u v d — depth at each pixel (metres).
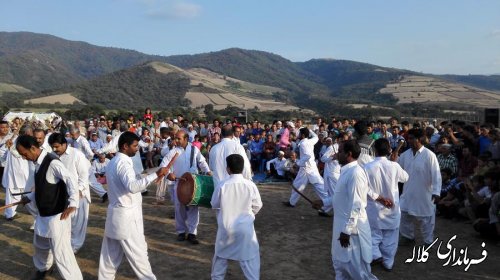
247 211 5.32
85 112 48.75
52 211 5.49
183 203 7.14
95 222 8.90
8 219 9.04
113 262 5.48
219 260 5.34
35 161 5.65
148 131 15.25
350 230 5.03
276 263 6.73
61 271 5.54
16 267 6.56
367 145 7.88
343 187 5.23
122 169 5.23
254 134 16.67
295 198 10.25
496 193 7.75
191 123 17.56
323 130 15.55
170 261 6.77
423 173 7.30
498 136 11.21
